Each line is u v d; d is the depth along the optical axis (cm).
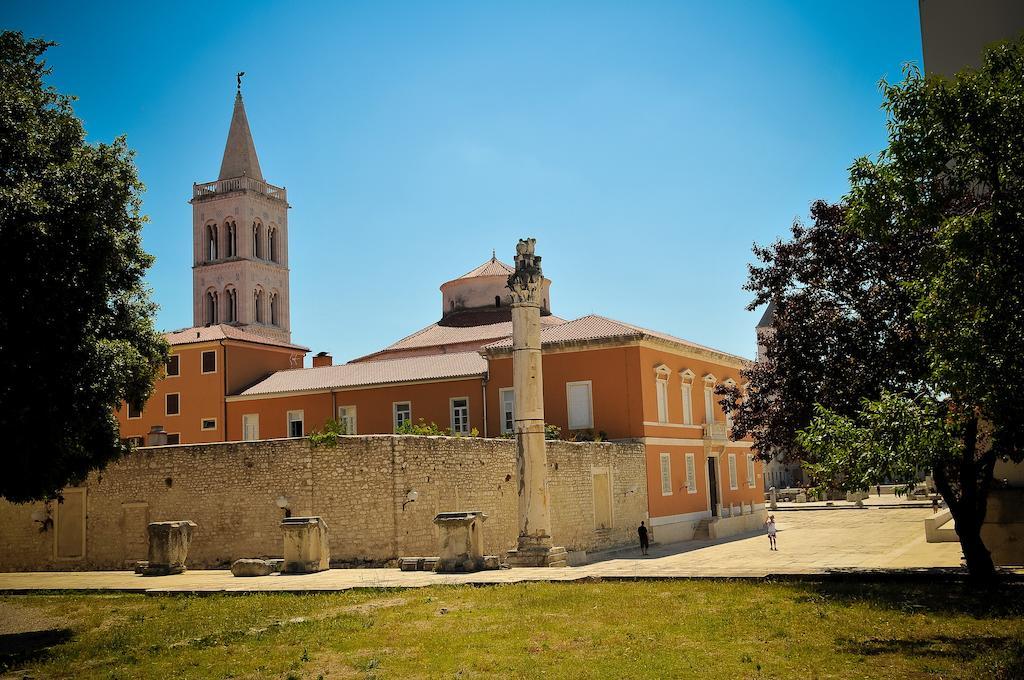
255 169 10438
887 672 1242
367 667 1388
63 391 1803
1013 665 1236
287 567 2723
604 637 1521
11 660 1574
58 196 1809
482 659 1403
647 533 4359
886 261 2358
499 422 5050
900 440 1825
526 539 2895
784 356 2580
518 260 3019
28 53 2194
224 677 1380
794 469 10644
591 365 4831
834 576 2128
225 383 5872
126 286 2381
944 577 2052
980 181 1659
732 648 1416
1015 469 2577
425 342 6147
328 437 3145
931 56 2642
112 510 3456
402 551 3038
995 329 1479
